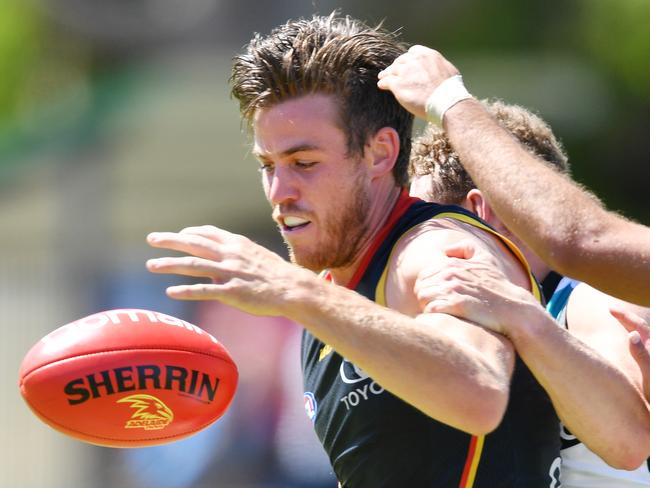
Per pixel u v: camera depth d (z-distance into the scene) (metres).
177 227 32.88
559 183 8.97
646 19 49.81
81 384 9.67
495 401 8.21
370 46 10.24
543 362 9.06
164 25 28.06
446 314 8.86
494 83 45.25
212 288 8.38
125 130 33.72
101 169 27.94
